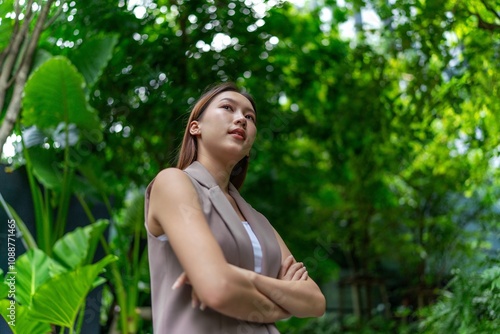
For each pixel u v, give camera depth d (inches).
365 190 397.4
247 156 68.0
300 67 335.3
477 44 233.6
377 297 494.0
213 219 55.2
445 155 380.2
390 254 430.6
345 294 500.1
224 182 60.6
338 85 333.4
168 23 301.3
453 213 405.4
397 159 370.3
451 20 229.5
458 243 402.9
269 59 326.0
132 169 311.6
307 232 390.3
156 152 306.8
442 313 184.1
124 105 295.0
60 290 165.0
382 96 305.6
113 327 276.1
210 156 60.3
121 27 281.7
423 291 394.6
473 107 248.2
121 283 246.8
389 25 267.4
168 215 54.0
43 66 210.2
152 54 287.4
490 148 257.0
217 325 52.7
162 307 54.6
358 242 428.8
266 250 58.2
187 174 57.1
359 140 350.3
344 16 336.5
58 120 224.8
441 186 388.8
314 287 59.2
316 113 354.0
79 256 210.8
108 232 252.1
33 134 236.8
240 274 51.9
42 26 217.2
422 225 409.1
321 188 409.4
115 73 289.9
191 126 61.7
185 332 52.2
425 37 234.5
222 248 54.2
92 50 242.7
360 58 295.6
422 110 266.1
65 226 246.2
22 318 164.6
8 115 203.6
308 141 392.8
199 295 50.4
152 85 292.5
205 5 293.6
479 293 169.2
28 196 233.6
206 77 289.3
